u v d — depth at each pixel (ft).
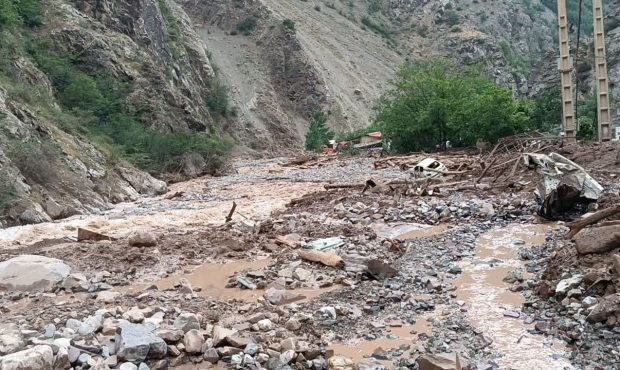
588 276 31.40
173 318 32.48
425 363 24.80
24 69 152.97
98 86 196.95
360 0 574.15
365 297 36.37
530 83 289.94
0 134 94.94
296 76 391.86
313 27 465.88
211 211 88.84
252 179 152.46
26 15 196.44
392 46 522.06
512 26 586.45
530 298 33.65
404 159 160.56
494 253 46.39
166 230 68.95
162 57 275.18
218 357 26.61
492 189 76.95
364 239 54.08
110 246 55.77
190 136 193.06
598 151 98.07
